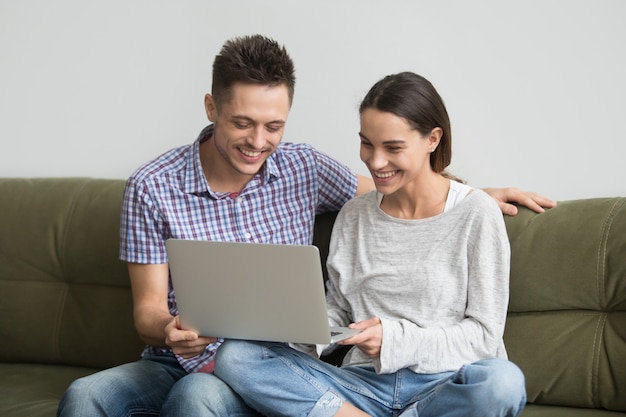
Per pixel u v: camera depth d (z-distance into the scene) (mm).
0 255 3010
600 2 2732
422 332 2262
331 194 2682
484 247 2342
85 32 3299
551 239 2457
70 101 3340
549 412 2322
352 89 3047
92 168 3346
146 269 2527
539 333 2428
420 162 2361
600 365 2346
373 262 2453
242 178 2580
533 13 2812
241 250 2086
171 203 2539
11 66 3369
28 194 3057
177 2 3201
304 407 2180
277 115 2393
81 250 2928
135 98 3275
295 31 3096
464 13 2893
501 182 2908
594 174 2793
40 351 2957
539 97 2830
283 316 2131
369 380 2330
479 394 2059
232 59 2379
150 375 2412
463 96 2922
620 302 2357
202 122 3217
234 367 2191
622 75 2729
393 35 2982
